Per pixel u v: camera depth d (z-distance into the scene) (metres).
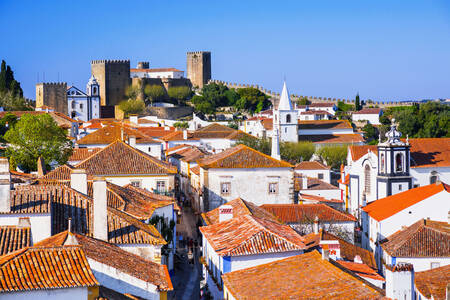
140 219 52.88
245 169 90.69
